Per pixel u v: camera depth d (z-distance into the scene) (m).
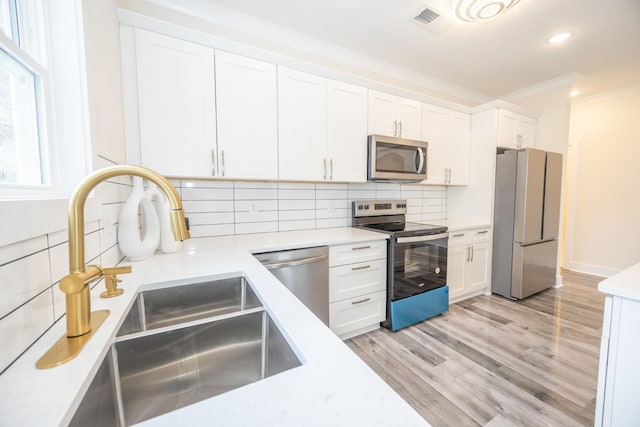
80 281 0.58
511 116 3.01
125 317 0.75
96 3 1.05
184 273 1.10
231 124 1.72
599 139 3.66
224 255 1.44
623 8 1.87
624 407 0.93
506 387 1.56
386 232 2.22
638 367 0.90
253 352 0.80
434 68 2.80
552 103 3.16
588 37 2.24
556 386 1.56
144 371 0.68
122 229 1.23
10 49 0.64
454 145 2.93
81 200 0.59
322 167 2.08
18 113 0.72
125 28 1.42
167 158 1.55
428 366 1.75
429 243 2.38
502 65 2.74
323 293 1.89
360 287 2.08
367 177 2.32
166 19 1.75
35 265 0.57
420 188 3.14
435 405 1.43
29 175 0.77
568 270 3.96
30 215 0.54
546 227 2.98
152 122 1.50
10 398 0.42
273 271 1.69
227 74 1.69
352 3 1.83
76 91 0.89
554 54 2.53
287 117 1.91
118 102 1.34
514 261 2.81
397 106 2.46
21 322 0.53
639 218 3.38
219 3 1.84
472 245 2.80
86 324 0.61
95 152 0.95
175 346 0.72
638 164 3.37
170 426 0.37
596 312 2.54
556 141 3.15
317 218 2.46
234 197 2.08
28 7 0.80
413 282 2.29
